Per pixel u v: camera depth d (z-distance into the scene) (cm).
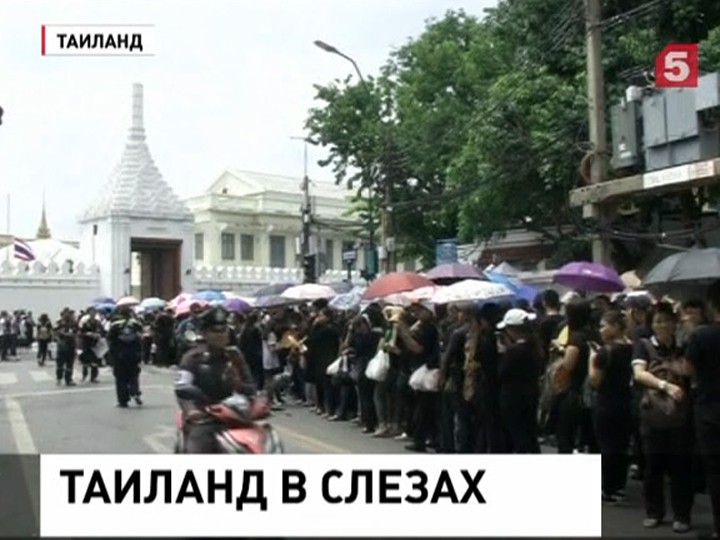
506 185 2361
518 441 977
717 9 2070
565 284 1383
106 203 5222
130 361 1880
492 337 1043
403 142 3123
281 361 1861
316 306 1759
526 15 2392
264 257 7094
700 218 2092
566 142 2150
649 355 848
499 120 2305
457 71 3083
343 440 1369
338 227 4900
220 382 747
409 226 3434
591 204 1653
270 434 750
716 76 1474
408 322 1354
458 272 1558
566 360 995
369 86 3500
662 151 1590
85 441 1380
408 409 1347
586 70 2144
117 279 5125
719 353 765
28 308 4844
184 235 5403
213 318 748
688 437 829
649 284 1004
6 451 1294
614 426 924
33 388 2397
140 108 5362
